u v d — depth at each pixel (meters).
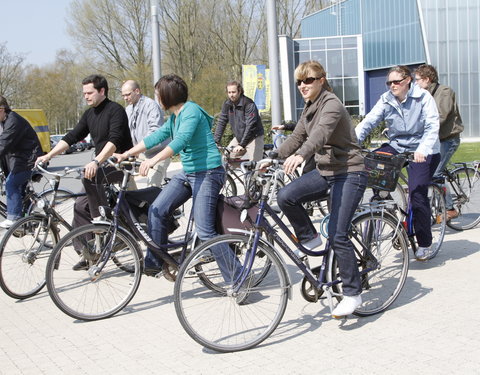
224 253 3.70
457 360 3.26
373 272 4.23
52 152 5.21
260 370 3.28
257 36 45.97
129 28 43.66
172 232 4.69
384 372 3.16
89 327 4.11
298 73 3.71
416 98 4.94
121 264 4.47
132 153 4.30
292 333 3.82
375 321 3.96
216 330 3.71
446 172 6.20
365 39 36.69
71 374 3.34
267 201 3.75
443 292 4.48
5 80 46.59
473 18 27.59
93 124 5.23
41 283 4.94
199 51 45.38
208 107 38.19
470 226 6.62
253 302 3.84
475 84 27.89
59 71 54.84
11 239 4.73
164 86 4.14
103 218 4.36
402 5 33.59
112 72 43.59
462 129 5.95
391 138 5.25
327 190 3.88
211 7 45.12
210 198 4.23
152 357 3.53
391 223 4.21
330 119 3.58
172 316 4.25
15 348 3.78
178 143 3.99
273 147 8.47
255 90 21.72
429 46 27.97
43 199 4.96
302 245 3.95
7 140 5.98
